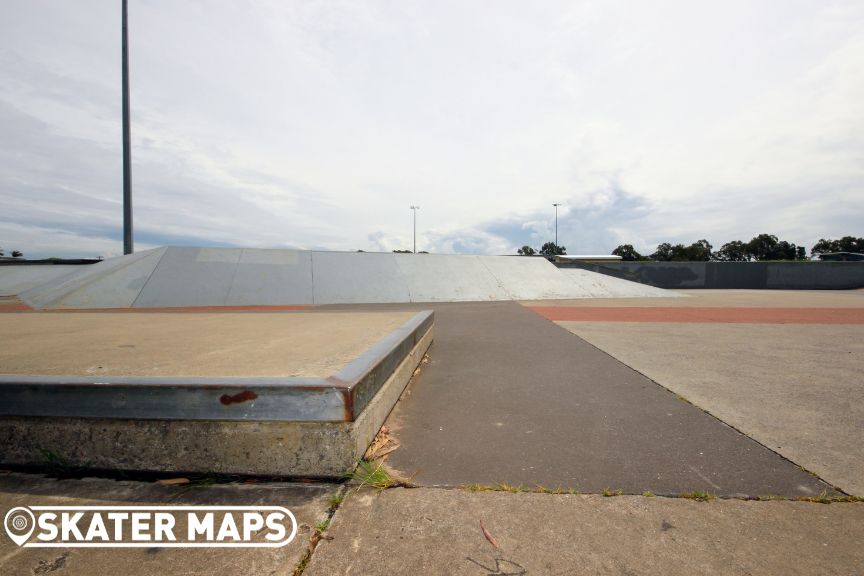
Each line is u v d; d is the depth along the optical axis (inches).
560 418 108.3
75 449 76.9
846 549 57.4
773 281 1035.9
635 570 53.6
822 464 82.0
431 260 563.8
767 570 53.4
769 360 173.5
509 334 239.6
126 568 53.9
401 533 61.1
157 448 76.0
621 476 77.7
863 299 567.5
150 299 387.9
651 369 159.0
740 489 73.0
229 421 75.4
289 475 75.1
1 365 95.6
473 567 54.1
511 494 71.5
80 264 634.8
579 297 518.6
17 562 54.7
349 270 503.8
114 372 88.8
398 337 131.9
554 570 53.6
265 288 439.8
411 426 102.9
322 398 74.6
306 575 52.9
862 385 136.6
